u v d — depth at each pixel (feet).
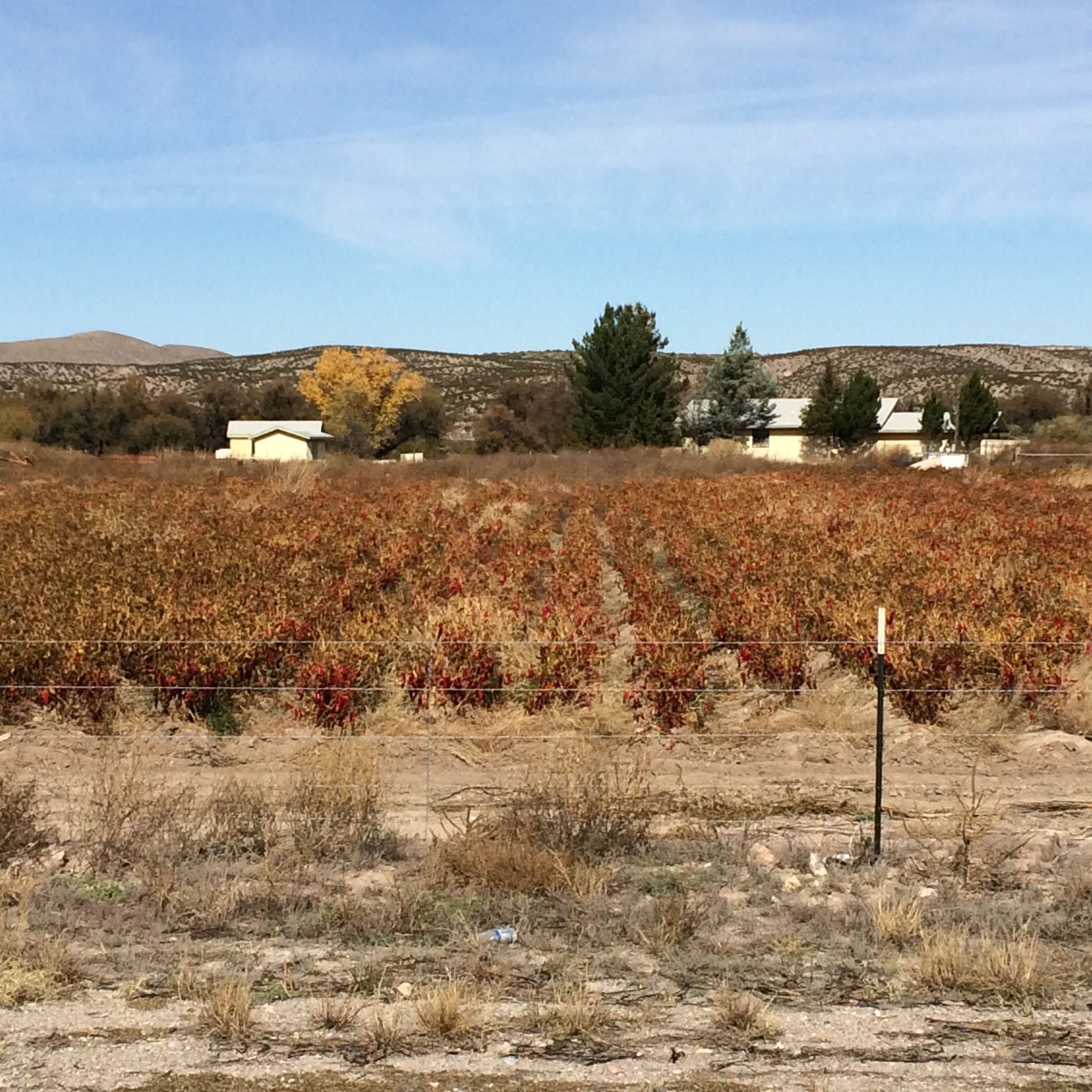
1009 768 34.40
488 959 19.86
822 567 58.29
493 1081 15.53
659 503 102.89
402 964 19.69
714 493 111.96
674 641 42.86
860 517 85.87
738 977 19.12
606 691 41.93
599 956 20.07
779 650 42.06
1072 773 33.78
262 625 42.45
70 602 45.50
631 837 25.90
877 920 21.04
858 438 255.09
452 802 30.55
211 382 543.39
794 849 26.05
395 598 53.36
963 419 265.34
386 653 41.78
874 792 31.86
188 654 38.78
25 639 39.55
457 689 38.55
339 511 86.38
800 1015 17.63
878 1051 16.42
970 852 25.61
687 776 33.47
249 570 55.06
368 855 25.48
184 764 34.12
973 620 44.52
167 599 45.91
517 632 45.52
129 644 38.88
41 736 35.83
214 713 38.75
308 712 37.81
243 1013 17.04
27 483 119.34
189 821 26.43
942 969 18.79
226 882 23.21
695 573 64.18
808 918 21.81
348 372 302.25
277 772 33.14
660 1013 17.71
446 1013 17.07
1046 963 19.48
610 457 175.32
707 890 23.49
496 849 23.91
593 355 229.25
